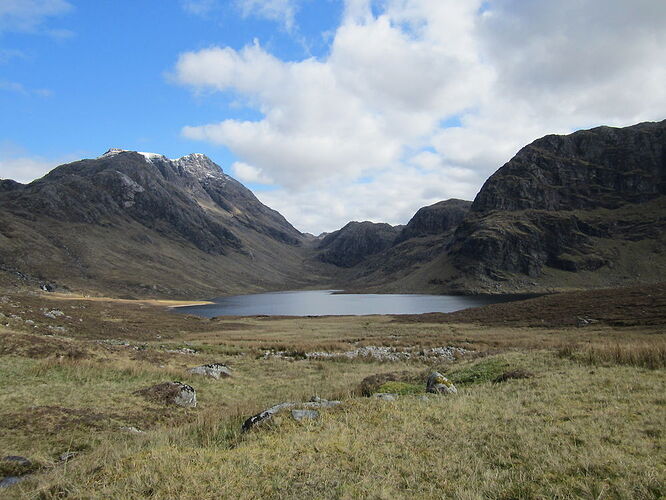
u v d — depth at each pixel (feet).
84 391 62.54
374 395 50.47
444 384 53.42
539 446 28.81
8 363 71.46
